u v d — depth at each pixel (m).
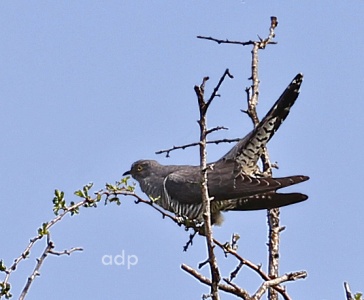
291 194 10.70
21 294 6.87
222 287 6.80
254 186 10.91
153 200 8.80
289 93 10.76
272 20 10.52
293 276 7.08
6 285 6.95
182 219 10.61
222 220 12.14
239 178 11.50
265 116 10.93
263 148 11.37
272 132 11.11
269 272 8.60
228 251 7.92
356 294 6.54
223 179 11.66
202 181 6.66
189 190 12.33
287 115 10.95
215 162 12.26
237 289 6.82
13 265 7.08
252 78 10.18
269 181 10.79
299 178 10.72
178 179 12.55
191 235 10.48
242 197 11.27
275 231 8.93
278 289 7.32
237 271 7.84
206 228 6.59
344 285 6.64
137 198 8.70
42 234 7.32
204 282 6.77
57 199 7.73
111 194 8.38
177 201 12.55
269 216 9.30
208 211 6.63
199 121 6.71
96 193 8.24
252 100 10.16
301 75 10.72
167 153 8.62
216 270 6.50
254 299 6.76
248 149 11.48
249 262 7.87
